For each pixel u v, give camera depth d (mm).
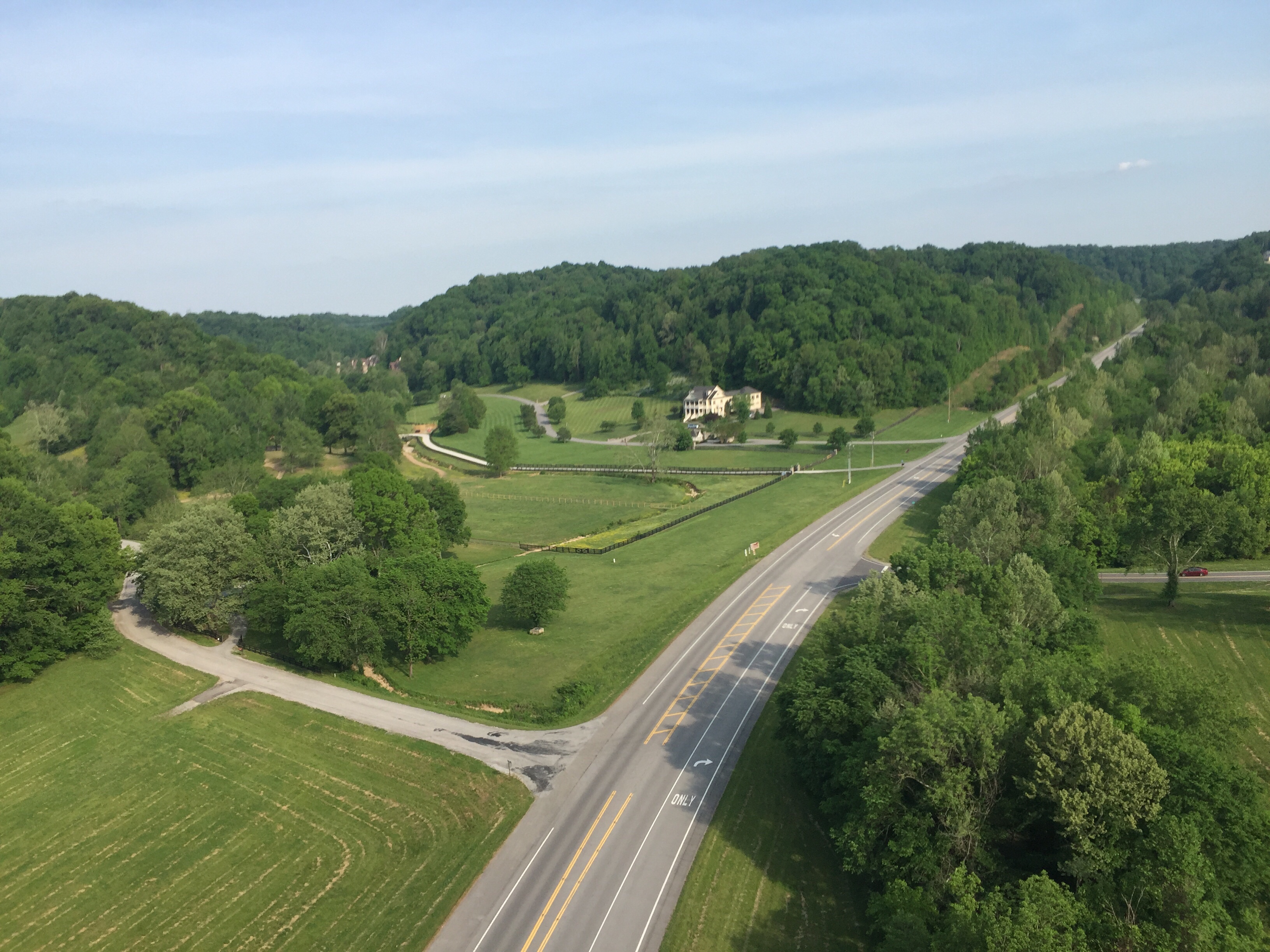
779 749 74938
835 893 56688
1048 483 128125
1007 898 48656
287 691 91000
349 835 66312
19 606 95062
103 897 61156
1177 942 41750
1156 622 99625
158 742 82312
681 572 128375
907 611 73750
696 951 52531
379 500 127688
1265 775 66875
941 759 51875
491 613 114188
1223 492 133125
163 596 105562
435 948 53719
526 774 73062
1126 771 47688
